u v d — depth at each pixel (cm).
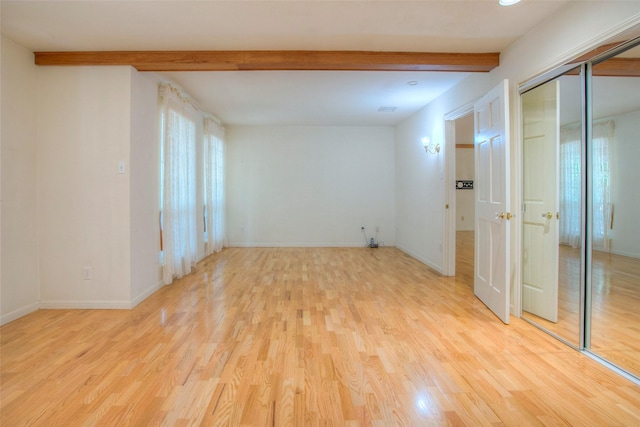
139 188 340
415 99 480
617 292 288
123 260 322
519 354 229
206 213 576
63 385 192
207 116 571
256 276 447
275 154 691
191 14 246
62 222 321
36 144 317
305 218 697
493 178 305
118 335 260
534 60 268
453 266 453
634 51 212
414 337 256
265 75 381
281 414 167
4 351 233
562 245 275
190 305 330
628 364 215
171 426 158
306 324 282
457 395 183
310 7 237
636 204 283
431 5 235
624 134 272
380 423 161
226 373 205
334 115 586
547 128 281
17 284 298
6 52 284
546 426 159
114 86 319
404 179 632
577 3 225
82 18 251
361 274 459
